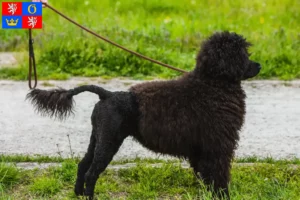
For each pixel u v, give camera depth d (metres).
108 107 8.20
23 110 13.33
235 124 8.33
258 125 12.45
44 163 10.12
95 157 8.19
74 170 9.46
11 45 18.08
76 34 17.41
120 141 8.27
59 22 18.81
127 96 8.27
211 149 8.29
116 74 15.86
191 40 17.81
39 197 8.78
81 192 8.70
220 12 21.52
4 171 9.20
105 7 21.91
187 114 8.19
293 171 9.58
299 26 19.91
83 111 13.24
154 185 9.05
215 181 8.34
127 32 17.77
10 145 11.22
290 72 15.99
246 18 20.58
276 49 16.81
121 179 9.38
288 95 14.48
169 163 9.88
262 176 9.43
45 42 16.91
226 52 8.22
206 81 8.37
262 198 8.54
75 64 16.16
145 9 22.20
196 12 21.45
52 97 8.22
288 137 11.78
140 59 16.11
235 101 8.38
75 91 8.25
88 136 11.78
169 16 21.23
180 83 8.39
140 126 8.20
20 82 15.27
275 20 20.58
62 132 11.99
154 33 18.06
